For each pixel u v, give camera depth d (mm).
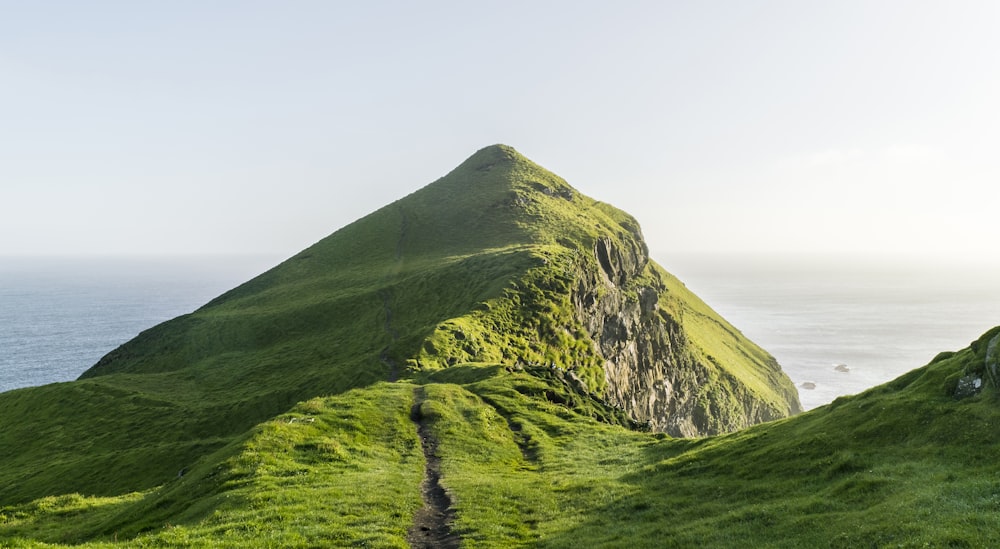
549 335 108250
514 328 104188
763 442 33156
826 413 33938
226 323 139750
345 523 24000
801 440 30422
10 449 83062
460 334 92875
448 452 39000
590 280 138125
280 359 111625
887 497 21922
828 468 26422
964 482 21312
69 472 64812
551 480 34312
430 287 131000
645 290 175375
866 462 25875
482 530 24406
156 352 132875
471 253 162875
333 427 40844
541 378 68312
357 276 165000
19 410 97125
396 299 130750
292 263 197000
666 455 37844
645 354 161125
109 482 59844
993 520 17781
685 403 183750
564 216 193375
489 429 45938
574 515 27047
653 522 24844
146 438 80000
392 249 190125
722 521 23281
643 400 150750
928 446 25469
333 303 137000
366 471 32875
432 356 84500
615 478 33375
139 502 34188
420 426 44750
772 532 21203
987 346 28484
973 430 24938
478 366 71062
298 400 84062
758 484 27250
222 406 87375
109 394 98000
